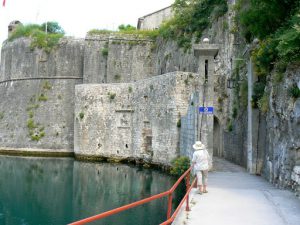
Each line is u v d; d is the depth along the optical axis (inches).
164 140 1039.0
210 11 1290.6
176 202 703.1
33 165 1203.9
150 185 857.5
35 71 1690.5
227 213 366.9
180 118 989.8
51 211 698.8
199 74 708.0
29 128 1603.1
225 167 752.3
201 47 697.0
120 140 1224.8
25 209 717.9
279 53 485.7
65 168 1131.9
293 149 455.8
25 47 1731.1
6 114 1718.8
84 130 1289.4
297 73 458.9
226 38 1098.7
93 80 1599.4
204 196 447.8
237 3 1000.9
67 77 1646.2
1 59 1877.5
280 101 500.1
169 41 1475.1
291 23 518.3
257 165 650.8
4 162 1279.5
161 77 1061.8
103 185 889.5
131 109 1202.0
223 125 1040.8
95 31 1637.6
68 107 1604.3
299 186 428.8
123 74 1585.9
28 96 1674.5
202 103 700.0
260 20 625.0
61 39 1679.4
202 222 336.2
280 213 363.3
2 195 824.9
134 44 1595.7
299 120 434.0
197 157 468.4
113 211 243.3
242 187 509.7
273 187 508.7
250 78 684.7
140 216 640.4
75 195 810.2
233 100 919.7
